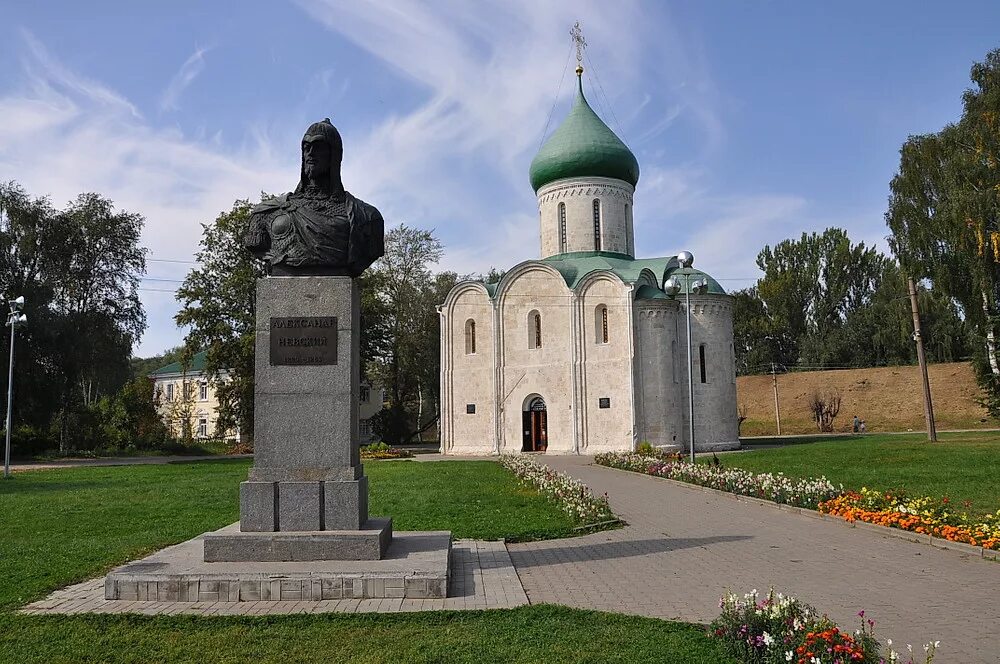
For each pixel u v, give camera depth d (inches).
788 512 714.2
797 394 2933.1
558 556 502.9
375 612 346.6
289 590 375.9
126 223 2142.0
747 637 282.0
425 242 2623.0
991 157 1576.0
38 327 1829.5
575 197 1973.4
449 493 876.6
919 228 1669.5
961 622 337.7
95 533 605.6
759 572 446.0
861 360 3307.1
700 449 1743.4
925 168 1700.3
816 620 295.7
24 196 1984.5
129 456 2082.9
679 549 524.4
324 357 443.8
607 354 1779.0
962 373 2699.3
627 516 699.4
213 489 980.6
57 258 1998.0
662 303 1759.4
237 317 2050.9
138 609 358.9
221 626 326.3
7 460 1285.7
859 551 509.4
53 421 2089.1
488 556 494.6
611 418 1758.1
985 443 1446.9
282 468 435.8
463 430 1937.7
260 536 415.2
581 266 1898.4
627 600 381.4
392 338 2539.4
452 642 300.4
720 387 1787.6
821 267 3572.8
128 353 2100.1
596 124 2001.7
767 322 3587.6
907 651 297.3
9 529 631.2
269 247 471.5
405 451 1897.1
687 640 303.1
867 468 1059.3
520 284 1910.7
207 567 397.1
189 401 2933.1
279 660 285.0
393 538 475.5
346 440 437.4
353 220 460.8
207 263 2055.9
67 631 321.1
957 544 508.4
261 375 443.5
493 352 1915.6
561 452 1802.4
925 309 1827.0
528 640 303.7
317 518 427.2
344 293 449.7
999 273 1599.4
